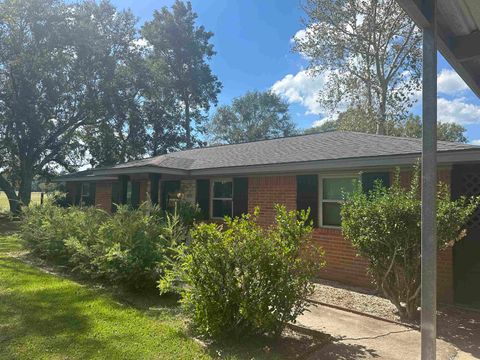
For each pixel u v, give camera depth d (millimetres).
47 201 11445
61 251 7703
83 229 7699
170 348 3902
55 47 21734
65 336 4141
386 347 4113
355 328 4781
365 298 6270
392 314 5348
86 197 19203
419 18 2852
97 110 23422
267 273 3982
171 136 33156
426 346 2822
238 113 51406
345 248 7570
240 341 4156
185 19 37125
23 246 9781
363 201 5441
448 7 3203
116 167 12172
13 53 20484
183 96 36781
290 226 4258
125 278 6020
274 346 4062
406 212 4914
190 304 4344
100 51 23453
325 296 6387
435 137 2895
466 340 4449
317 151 8711
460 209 4945
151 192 11422
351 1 20719
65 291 6008
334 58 22312
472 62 3979
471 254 5934
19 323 4516
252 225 4379
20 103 20328
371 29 21141
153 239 6480
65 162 25125
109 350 3801
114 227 6605
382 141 8172
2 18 19094
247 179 9883
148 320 4746
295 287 4133
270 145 11812
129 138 29172
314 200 8234
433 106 2896
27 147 21609
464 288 5965
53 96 21469
